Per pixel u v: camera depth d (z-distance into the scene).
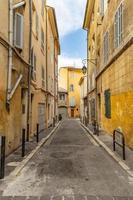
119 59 12.63
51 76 29.42
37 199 4.99
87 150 10.81
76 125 29.42
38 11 17.89
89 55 30.31
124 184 5.99
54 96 33.97
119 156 8.89
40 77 19.03
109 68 15.63
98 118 21.75
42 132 18.69
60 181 6.19
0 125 8.26
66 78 59.81
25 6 12.61
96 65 22.50
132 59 10.16
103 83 18.39
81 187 5.75
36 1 16.73
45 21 22.89
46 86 23.09
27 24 13.24
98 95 21.92
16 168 7.18
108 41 15.88
